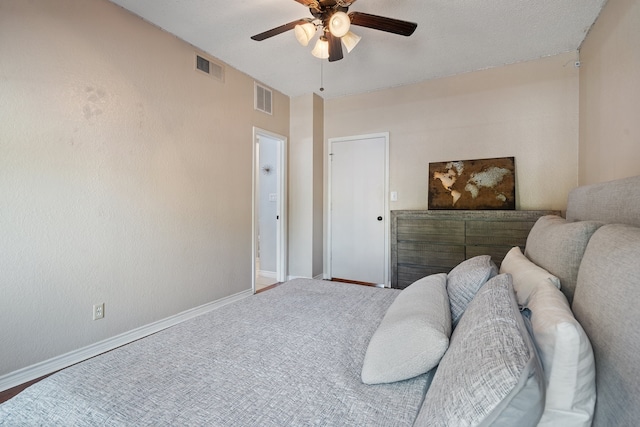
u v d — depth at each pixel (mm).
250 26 2566
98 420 752
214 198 3100
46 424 761
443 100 3551
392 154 3861
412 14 2396
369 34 2678
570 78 2961
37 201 1875
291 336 1223
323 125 4344
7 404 834
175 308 2713
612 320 641
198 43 2840
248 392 861
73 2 2027
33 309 1864
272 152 4535
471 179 3314
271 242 4578
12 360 1788
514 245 2893
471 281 1255
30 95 1840
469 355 668
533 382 527
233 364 1011
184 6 2297
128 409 785
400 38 2738
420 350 877
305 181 4164
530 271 1152
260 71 3441
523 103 3156
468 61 3174
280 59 3156
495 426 519
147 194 2486
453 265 3148
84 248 2098
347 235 4195
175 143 2707
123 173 2318
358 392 863
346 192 4191
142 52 2443
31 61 1844
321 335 1233
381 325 1104
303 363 1020
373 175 3998
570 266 1017
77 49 2053
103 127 2193
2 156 1742
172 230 2688
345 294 1792
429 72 3438
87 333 2111
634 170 1769
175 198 2711
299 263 4227
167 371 967
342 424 737
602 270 750
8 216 1767
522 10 2334
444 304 1111
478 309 872
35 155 1864
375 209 3992
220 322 1364
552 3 2246
